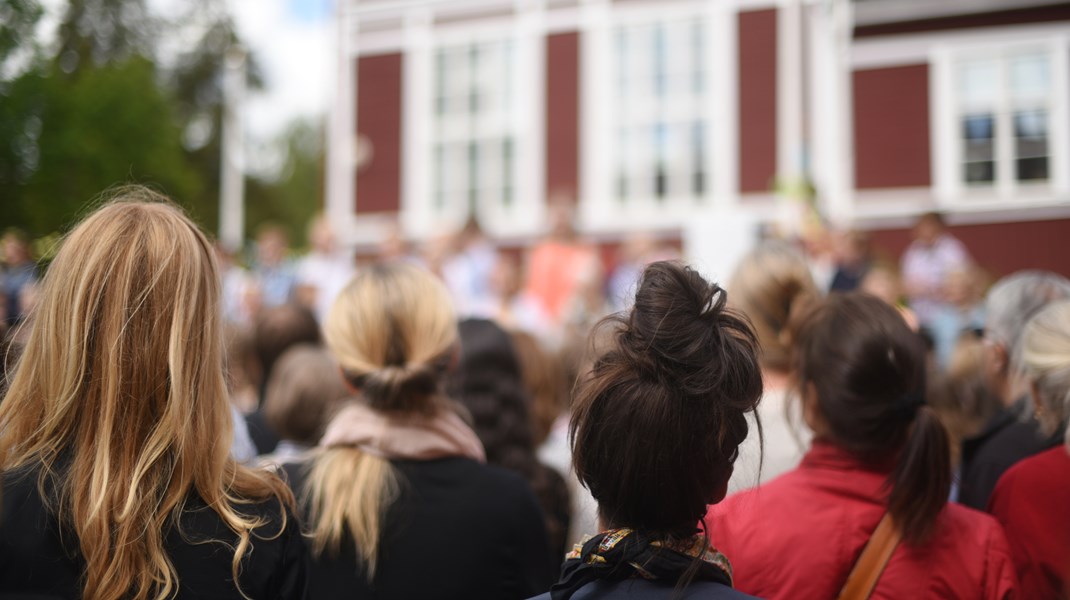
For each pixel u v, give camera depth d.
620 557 1.29
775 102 14.70
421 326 2.07
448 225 10.11
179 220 1.54
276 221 40.25
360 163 17.17
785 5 14.65
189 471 1.44
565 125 16.09
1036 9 9.05
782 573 1.80
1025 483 2.02
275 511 1.53
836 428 1.88
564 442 3.33
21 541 1.37
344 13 17.28
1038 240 9.22
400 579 1.93
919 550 1.76
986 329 2.56
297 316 3.74
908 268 8.71
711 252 9.16
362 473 1.98
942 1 9.39
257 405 3.70
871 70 10.11
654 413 1.29
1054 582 1.94
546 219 15.66
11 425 1.46
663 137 15.49
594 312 8.41
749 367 1.36
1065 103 8.85
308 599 1.57
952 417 3.05
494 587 1.98
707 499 1.33
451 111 16.80
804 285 2.34
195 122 34.34
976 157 9.55
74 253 1.49
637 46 15.69
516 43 16.42
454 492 2.01
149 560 1.39
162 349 1.45
